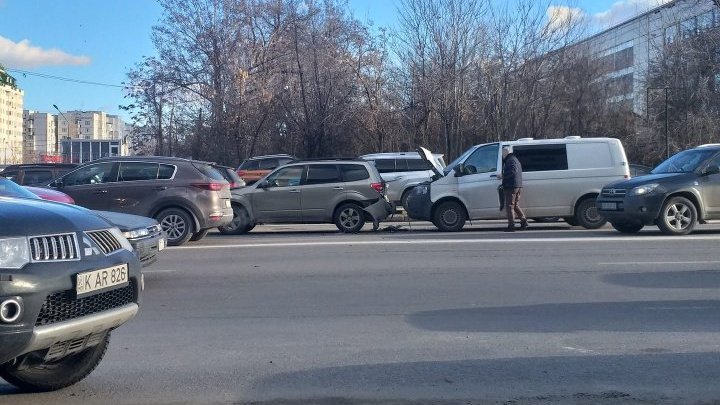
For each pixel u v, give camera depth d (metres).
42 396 5.71
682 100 33.56
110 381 6.08
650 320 7.96
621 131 36.25
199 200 14.47
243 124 36.38
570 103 36.34
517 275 10.60
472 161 16.83
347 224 17.00
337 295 9.49
